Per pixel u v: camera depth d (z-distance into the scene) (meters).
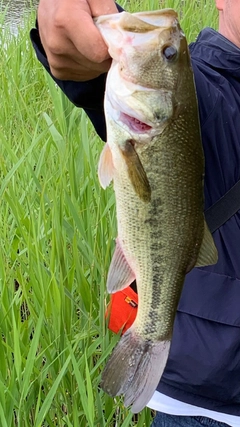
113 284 1.49
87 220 2.44
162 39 1.31
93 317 2.34
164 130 1.35
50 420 1.98
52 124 2.70
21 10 8.59
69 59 1.33
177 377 1.76
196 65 1.74
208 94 1.64
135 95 1.32
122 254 1.46
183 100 1.35
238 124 1.71
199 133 1.40
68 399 2.08
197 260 1.52
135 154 1.35
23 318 2.56
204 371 1.71
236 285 1.70
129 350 1.54
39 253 2.29
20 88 4.47
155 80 1.32
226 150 1.67
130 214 1.41
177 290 1.52
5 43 5.73
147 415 2.14
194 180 1.42
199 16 5.33
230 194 1.68
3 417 1.77
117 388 1.51
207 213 1.68
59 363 2.03
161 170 1.38
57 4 1.28
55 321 2.03
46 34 1.32
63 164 2.50
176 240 1.46
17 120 3.86
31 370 1.80
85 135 2.62
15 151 3.06
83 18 1.25
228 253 1.70
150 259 1.46
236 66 1.75
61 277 2.06
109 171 1.41
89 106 1.55
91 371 1.97
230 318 1.69
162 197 1.40
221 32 1.90
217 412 1.79
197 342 1.70
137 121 1.33
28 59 5.07
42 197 2.37
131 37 1.30
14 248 2.65
